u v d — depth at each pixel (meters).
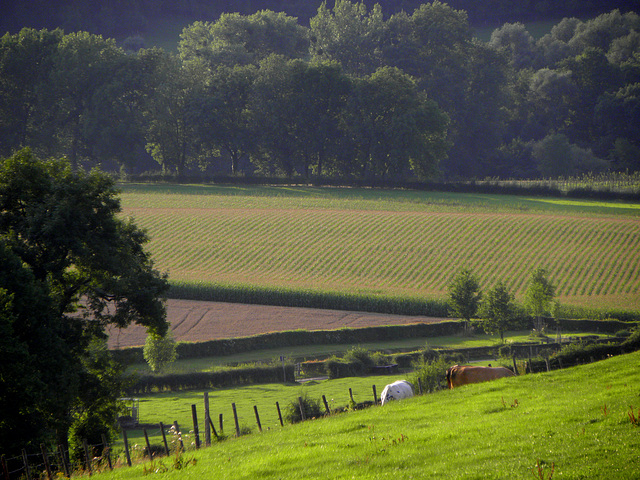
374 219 113.69
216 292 80.75
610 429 15.72
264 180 151.50
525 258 93.31
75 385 29.62
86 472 22.33
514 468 13.85
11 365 25.70
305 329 67.31
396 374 52.75
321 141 154.00
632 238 98.44
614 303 75.62
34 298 28.42
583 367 27.16
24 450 22.67
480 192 139.62
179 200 131.00
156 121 155.38
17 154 33.56
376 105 150.88
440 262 93.44
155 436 35.22
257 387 50.62
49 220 31.39
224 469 17.12
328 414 29.80
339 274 89.88
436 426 19.23
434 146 151.88
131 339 64.50
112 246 34.69
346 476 14.91
